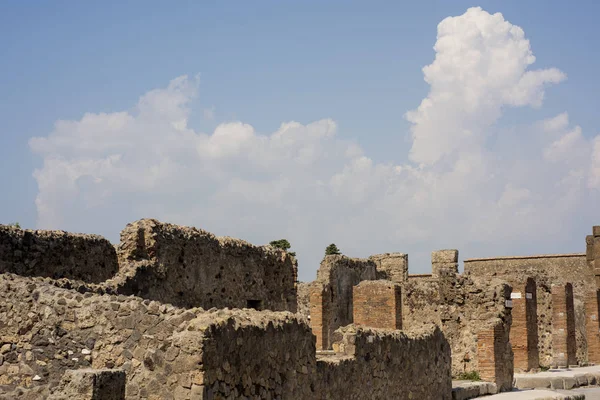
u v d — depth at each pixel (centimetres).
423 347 2648
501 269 6200
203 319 1567
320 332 4125
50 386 1662
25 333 1700
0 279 1752
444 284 3478
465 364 3400
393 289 3991
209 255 2664
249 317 1720
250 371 1656
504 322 3422
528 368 4241
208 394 1519
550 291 4822
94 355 1634
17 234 2080
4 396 1683
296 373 1858
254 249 2922
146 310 1608
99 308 1652
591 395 3800
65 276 2220
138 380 1570
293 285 3131
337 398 2069
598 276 5922
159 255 2423
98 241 2356
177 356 1537
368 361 2267
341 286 4356
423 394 2623
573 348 4869
